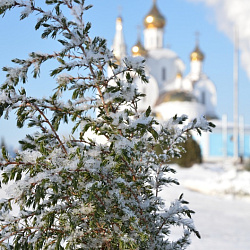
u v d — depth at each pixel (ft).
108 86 8.64
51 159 7.76
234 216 37.63
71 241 7.79
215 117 207.00
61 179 7.45
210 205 44.29
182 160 100.27
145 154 9.11
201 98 212.23
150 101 187.32
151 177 9.39
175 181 9.27
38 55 8.09
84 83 8.47
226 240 26.12
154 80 189.06
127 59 8.35
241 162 118.83
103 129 7.90
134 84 8.54
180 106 180.75
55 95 8.20
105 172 7.89
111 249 8.21
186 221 9.26
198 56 216.13
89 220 8.14
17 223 7.95
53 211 7.81
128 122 8.17
